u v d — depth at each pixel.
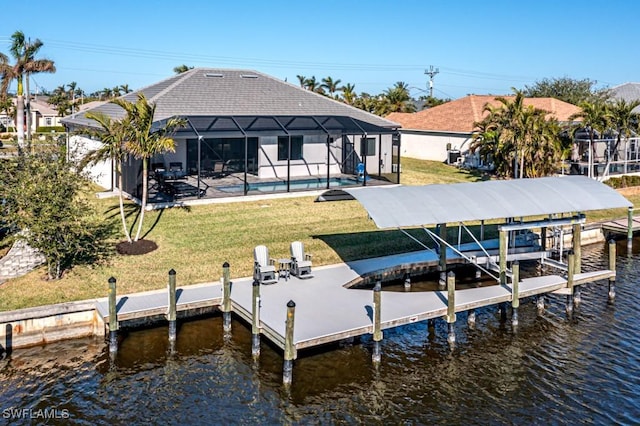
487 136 37.31
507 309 19.45
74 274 18.66
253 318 15.30
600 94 64.06
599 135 39.69
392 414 13.27
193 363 15.30
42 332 15.95
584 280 19.70
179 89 34.66
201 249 21.61
